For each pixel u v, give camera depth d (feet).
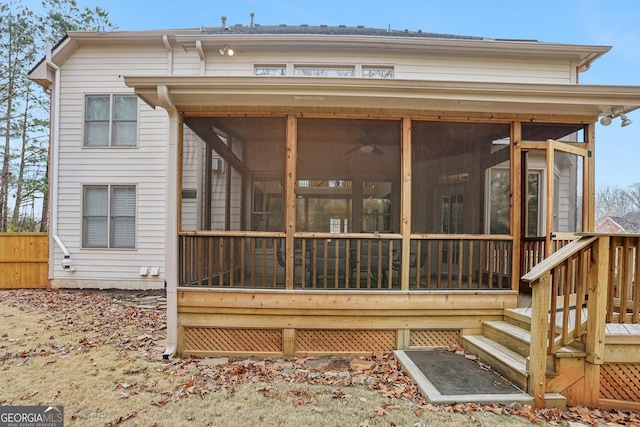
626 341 8.82
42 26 36.86
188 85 11.23
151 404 8.50
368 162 13.84
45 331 14.06
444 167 12.99
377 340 12.39
